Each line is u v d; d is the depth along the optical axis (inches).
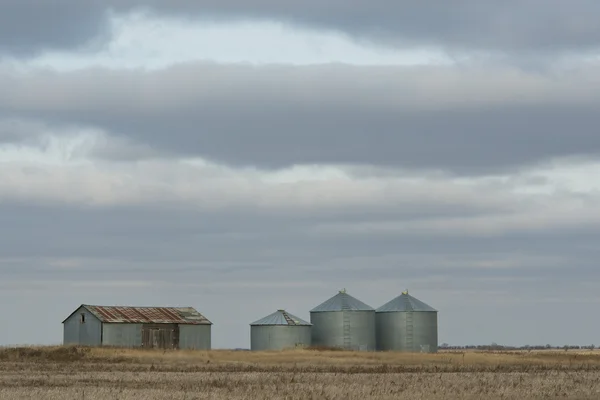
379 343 7130.9
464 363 5546.3
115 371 4323.3
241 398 2699.3
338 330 6914.4
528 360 5999.0
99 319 6368.1
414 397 2785.4
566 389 3110.2
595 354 7554.1
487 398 2795.3
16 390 2989.7
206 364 5088.6
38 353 5442.9
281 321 6761.8
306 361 5506.9
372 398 2751.0
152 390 3004.4
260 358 5708.7
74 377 3794.3
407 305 7096.5
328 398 2731.3
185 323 6722.4
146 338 6530.5
